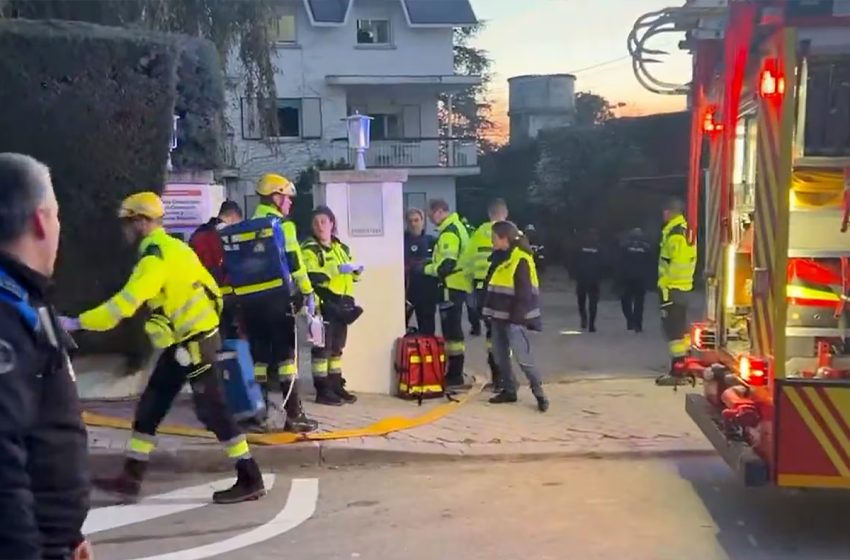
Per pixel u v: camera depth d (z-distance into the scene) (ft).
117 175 29.35
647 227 97.04
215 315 21.85
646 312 65.51
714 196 23.62
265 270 26.00
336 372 31.09
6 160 7.90
